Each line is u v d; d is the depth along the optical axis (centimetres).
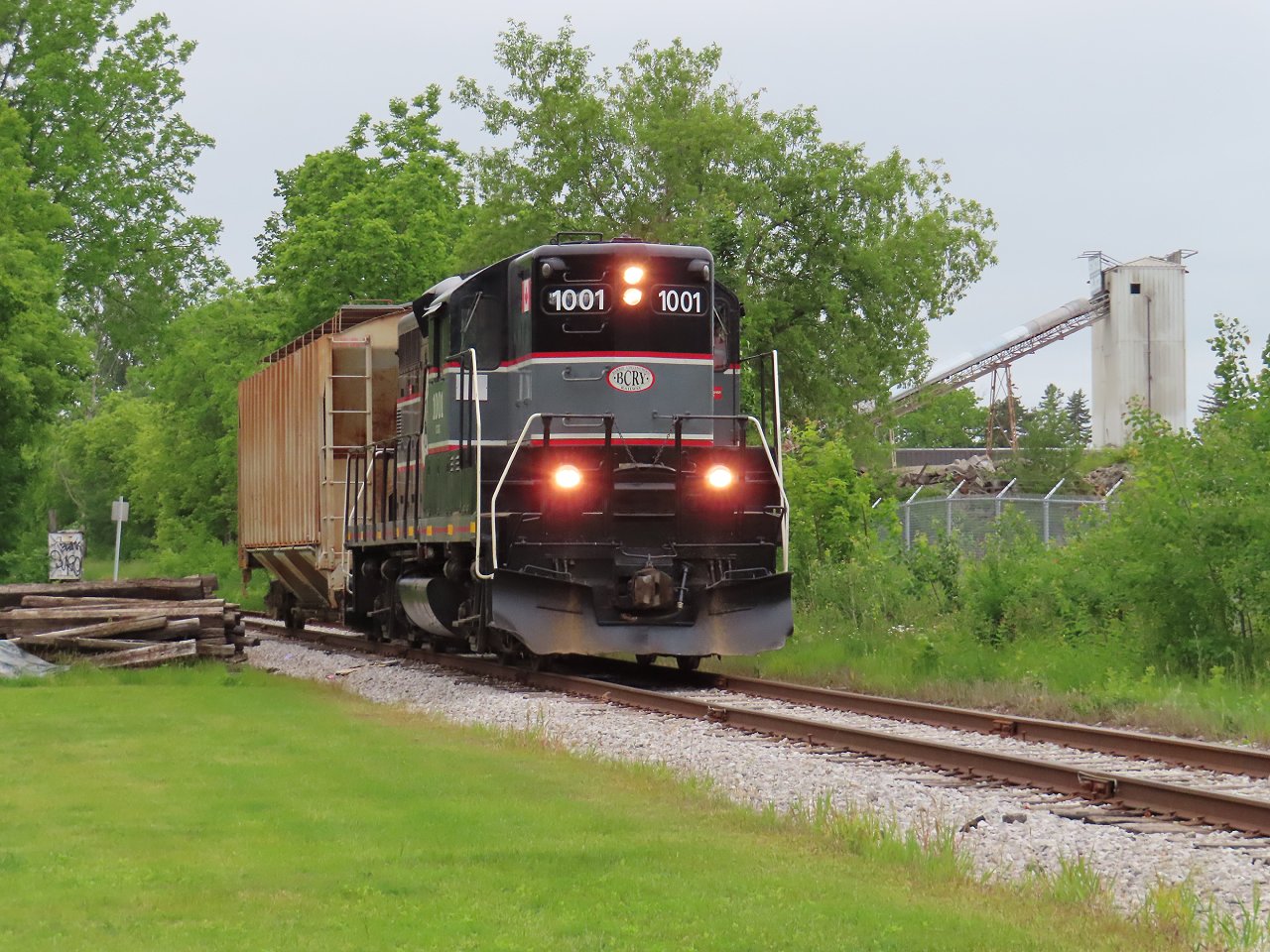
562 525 2153
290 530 3341
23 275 5016
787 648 2639
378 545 2773
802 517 3178
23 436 4888
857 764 1473
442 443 2334
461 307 2289
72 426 11131
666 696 1908
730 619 2186
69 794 1262
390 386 3066
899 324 5003
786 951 793
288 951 791
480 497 2123
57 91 6359
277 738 1630
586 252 2214
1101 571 2361
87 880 952
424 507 2436
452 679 2284
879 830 1072
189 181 7050
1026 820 1160
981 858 1047
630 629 2150
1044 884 942
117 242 6719
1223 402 2272
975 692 2091
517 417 2238
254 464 3834
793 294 4872
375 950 792
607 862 1003
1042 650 2359
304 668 2703
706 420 2225
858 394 4928
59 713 1866
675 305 2227
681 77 5425
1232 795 1173
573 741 1627
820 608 2988
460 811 1179
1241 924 870
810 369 4847
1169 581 2177
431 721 1834
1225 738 1697
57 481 10138
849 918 853
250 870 978
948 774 1398
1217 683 1986
